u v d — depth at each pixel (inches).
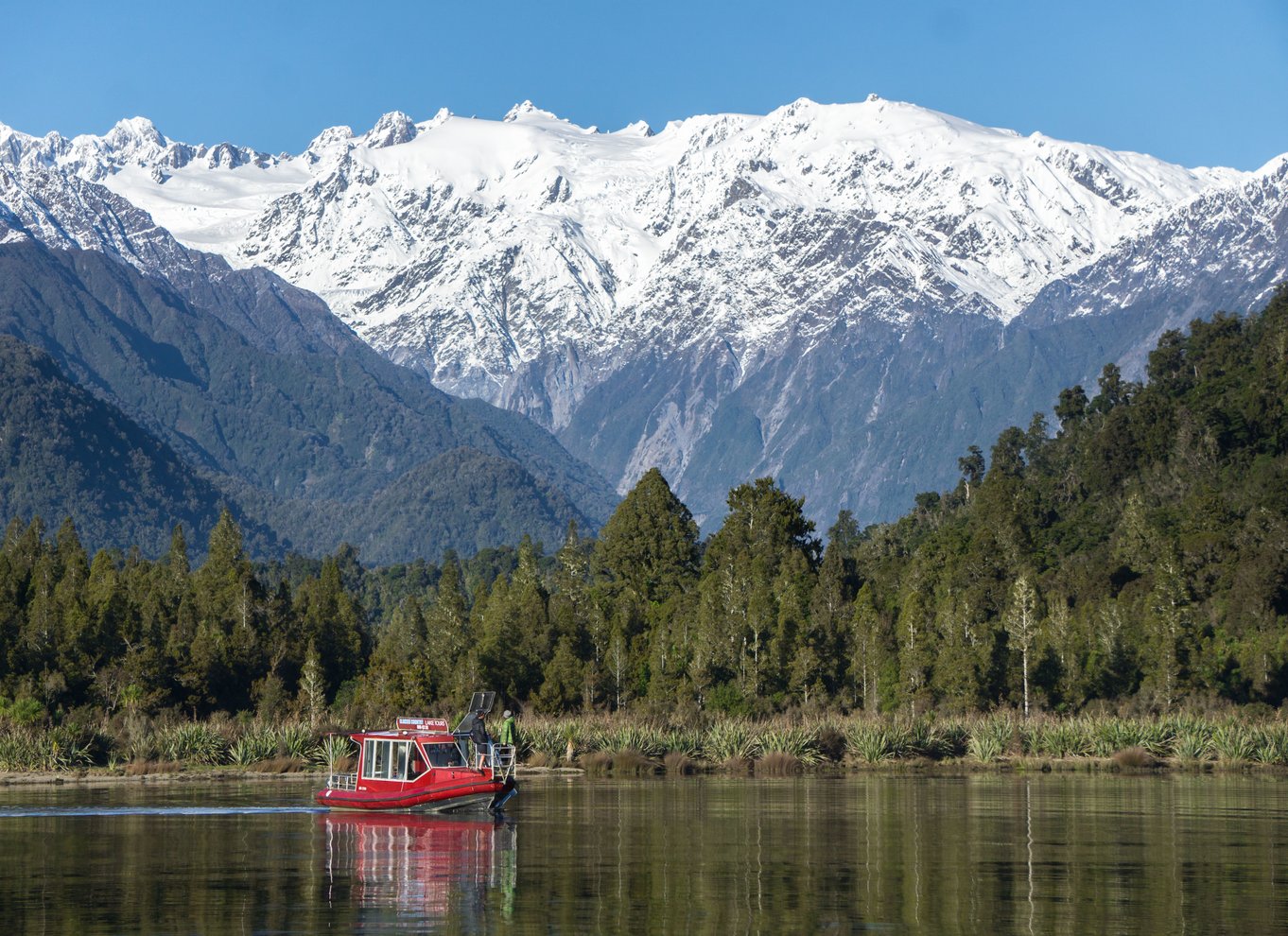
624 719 4886.8
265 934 1754.4
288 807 2999.5
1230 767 4173.2
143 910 1884.8
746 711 5393.7
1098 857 2278.5
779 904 1910.7
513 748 3036.4
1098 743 4498.0
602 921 1815.9
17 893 2007.9
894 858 2265.0
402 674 5639.8
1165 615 5664.4
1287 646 5738.2
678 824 2691.9
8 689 5187.0
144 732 4399.6
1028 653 5487.2
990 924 1798.7
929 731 4564.5
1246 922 1809.8
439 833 2586.1
